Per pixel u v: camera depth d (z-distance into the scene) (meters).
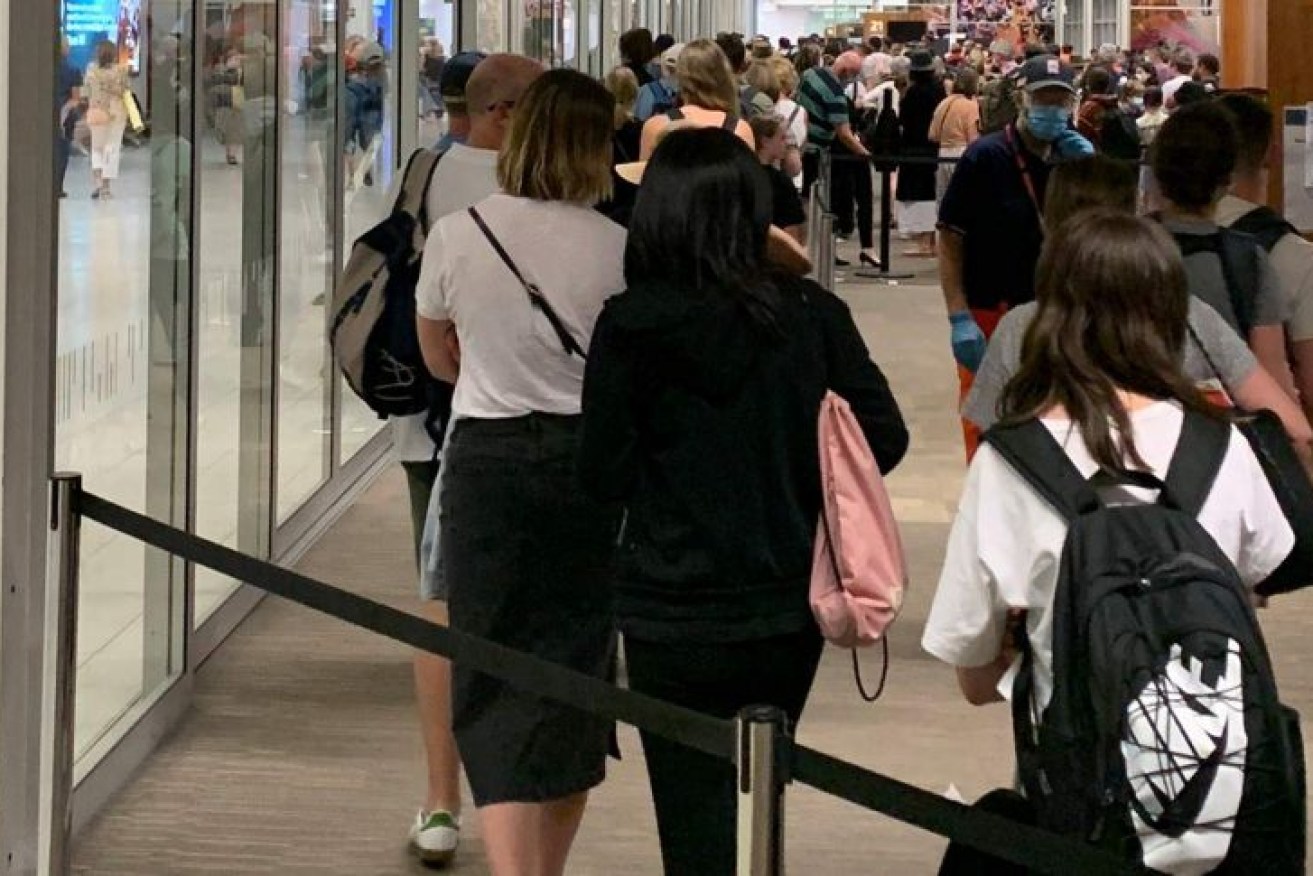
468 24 11.38
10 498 4.30
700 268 3.56
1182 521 2.96
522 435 4.20
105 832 5.10
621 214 4.86
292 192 8.03
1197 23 34.88
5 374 4.28
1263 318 4.45
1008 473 3.11
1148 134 20.38
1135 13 35.31
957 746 5.86
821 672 6.59
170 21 5.93
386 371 4.91
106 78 5.32
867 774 3.04
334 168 8.63
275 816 5.24
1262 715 2.81
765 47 16.92
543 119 4.23
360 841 5.09
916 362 13.01
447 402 5.02
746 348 3.56
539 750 4.26
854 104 23.36
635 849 5.06
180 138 6.01
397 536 8.43
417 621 3.74
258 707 6.14
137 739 5.57
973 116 18.66
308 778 5.53
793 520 3.62
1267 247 4.66
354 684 6.39
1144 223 3.20
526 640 4.26
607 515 4.25
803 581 3.63
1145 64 27.66
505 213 4.24
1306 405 4.67
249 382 7.32
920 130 19.14
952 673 6.59
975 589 3.10
